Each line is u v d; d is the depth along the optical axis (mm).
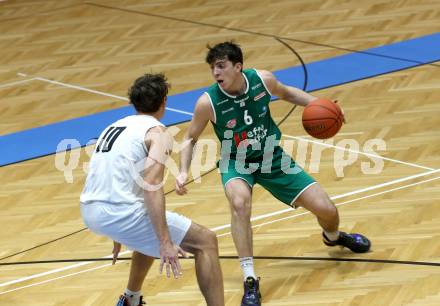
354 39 20719
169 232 9156
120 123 9484
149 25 23891
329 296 10164
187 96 18234
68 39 23469
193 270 11227
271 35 21734
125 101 18422
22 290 11156
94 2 27266
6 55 22656
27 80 20453
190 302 10422
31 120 17922
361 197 12875
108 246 12258
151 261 9781
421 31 20719
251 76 10234
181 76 19500
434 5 22672
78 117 17812
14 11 27375
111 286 11031
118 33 23453
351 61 19250
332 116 10477
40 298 10883
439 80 17547
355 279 10516
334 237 11047
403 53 19375
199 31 22781
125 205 9086
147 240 9148
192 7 25266
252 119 10281
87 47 22531
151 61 20797
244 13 24000
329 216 10586
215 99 10156
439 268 10555
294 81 18406
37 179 15031
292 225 12258
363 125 15656
